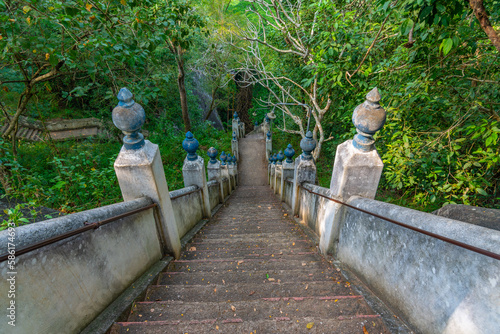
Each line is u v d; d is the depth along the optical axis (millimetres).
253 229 4777
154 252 2781
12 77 6422
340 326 1677
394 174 3676
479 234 1198
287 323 1710
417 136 3525
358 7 5223
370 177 2613
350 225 2604
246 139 20516
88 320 1683
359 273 2396
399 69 3723
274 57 11750
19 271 1205
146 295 2238
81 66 4605
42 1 3109
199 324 1723
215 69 18078
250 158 17406
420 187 3973
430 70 3176
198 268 2854
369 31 4371
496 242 1103
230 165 11594
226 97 22688
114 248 2025
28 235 1258
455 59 3043
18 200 3814
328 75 4594
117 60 4309
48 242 1331
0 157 4047
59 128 10484
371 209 2148
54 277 1421
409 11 2404
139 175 2576
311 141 4891
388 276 1921
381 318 1730
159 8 4855
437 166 3322
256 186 13438
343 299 2033
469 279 1232
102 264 1864
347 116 5156
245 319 1861
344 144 2740
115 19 3793
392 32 4113
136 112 2287
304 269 2764
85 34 3555
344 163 2590
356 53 4410
